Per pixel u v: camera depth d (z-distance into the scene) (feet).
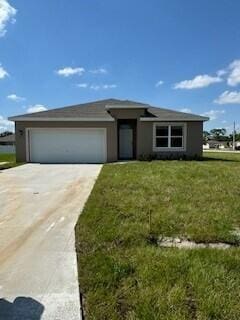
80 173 40.40
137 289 9.67
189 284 9.91
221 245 13.83
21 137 58.49
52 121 58.23
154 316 8.29
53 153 58.90
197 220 16.98
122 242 13.88
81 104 67.56
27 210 20.54
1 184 31.37
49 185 30.68
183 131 60.23
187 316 8.31
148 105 60.95
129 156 63.62
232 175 34.68
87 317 8.59
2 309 8.99
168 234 14.99
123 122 63.31
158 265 11.18
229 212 18.69
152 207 19.77
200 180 30.78
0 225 17.28
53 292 9.94
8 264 12.13
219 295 9.19
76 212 19.80
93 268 11.30
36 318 8.57
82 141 58.85
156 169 40.42
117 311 8.68
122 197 22.74
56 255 12.92
